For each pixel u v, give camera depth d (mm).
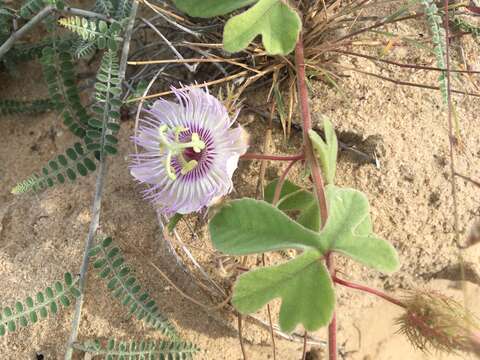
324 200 141
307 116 152
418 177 179
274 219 133
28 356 164
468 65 189
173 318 168
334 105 179
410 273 191
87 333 164
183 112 158
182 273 171
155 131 159
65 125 186
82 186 180
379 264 126
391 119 180
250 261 173
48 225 176
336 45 173
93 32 165
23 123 199
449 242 186
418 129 180
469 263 189
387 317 192
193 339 168
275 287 128
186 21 187
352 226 130
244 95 182
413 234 183
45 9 177
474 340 145
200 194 149
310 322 126
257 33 137
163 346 155
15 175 190
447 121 182
